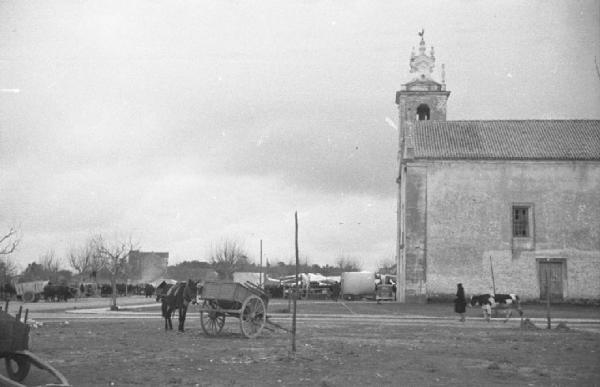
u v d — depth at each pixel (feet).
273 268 345.31
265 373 39.47
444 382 37.22
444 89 201.98
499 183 159.84
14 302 182.19
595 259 155.63
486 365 44.91
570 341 64.28
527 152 161.48
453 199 159.84
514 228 159.33
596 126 172.24
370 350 53.26
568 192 158.61
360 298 202.28
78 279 299.58
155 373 39.19
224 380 36.68
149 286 231.50
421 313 118.73
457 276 156.56
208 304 67.87
